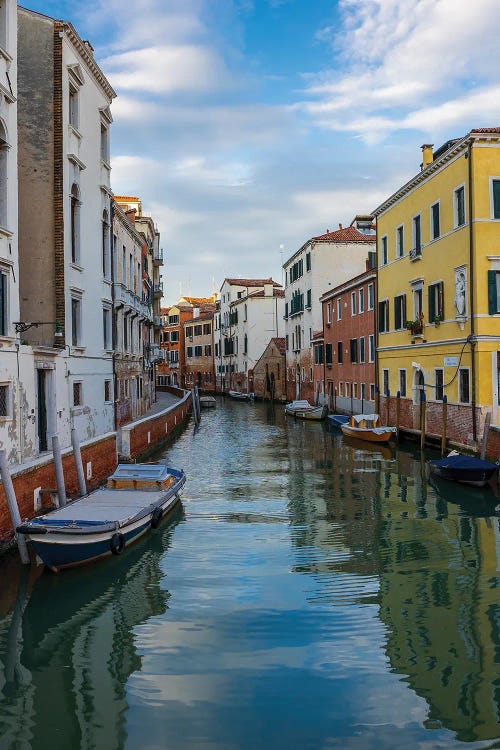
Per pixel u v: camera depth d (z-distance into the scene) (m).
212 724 6.66
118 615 9.34
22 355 15.29
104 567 11.25
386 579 10.73
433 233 24.66
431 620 9.05
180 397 52.78
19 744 6.38
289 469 21.83
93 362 22.05
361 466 22.12
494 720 6.70
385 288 30.20
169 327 92.31
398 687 7.32
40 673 7.79
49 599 9.85
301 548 12.45
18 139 18.92
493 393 20.94
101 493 14.40
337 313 40.38
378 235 31.16
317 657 8.04
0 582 10.33
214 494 17.62
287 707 6.95
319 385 45.91
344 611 9.42
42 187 18.98
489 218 21.11
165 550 12.31
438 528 13.91
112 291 25.41
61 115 19.09
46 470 12.67
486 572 11.05
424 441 24.47
